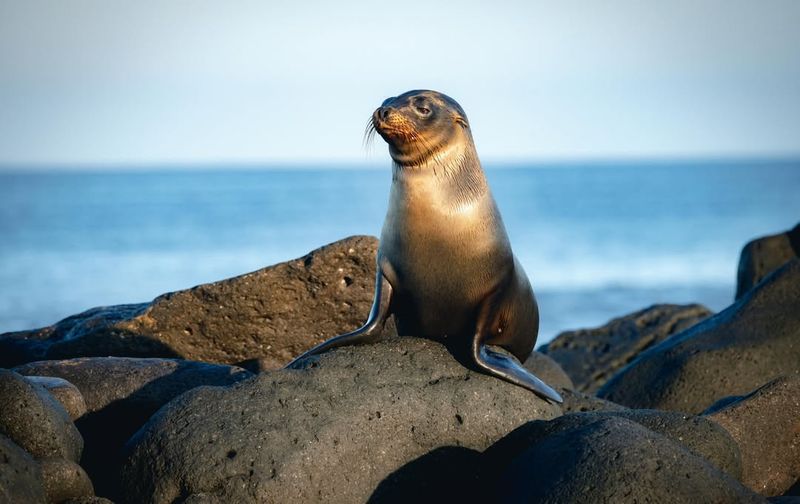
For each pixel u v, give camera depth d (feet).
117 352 127.24
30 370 107.65
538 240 647.15
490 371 98.73
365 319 127.24
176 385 108.37
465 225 102.63
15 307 375.45
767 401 102.73
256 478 82.99
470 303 104.94
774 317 142.92
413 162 102.17
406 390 94.32
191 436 87.15
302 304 126.62
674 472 77.15
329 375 94.48
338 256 124.57
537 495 79.00
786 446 101.35
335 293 126.00
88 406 104.99
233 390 92.22
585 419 91.30
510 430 95.66
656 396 138.62
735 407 102.32
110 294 407.64
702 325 150.41
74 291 414.41
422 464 92.02
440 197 102.17
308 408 89.92
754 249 195.00
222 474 83.82
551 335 328.08
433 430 92.94
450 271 103.30
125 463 89.20
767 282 149.69
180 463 85.51
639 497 75.36
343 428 88.58
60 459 83.30
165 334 126.72
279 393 91.25
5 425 83.87
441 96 105.19
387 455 90.22
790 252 192.54
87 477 84.64
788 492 100.73
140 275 465.47
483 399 96.17
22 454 79.30
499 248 104.94
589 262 521.65
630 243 625.82
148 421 92.32
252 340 127.95
